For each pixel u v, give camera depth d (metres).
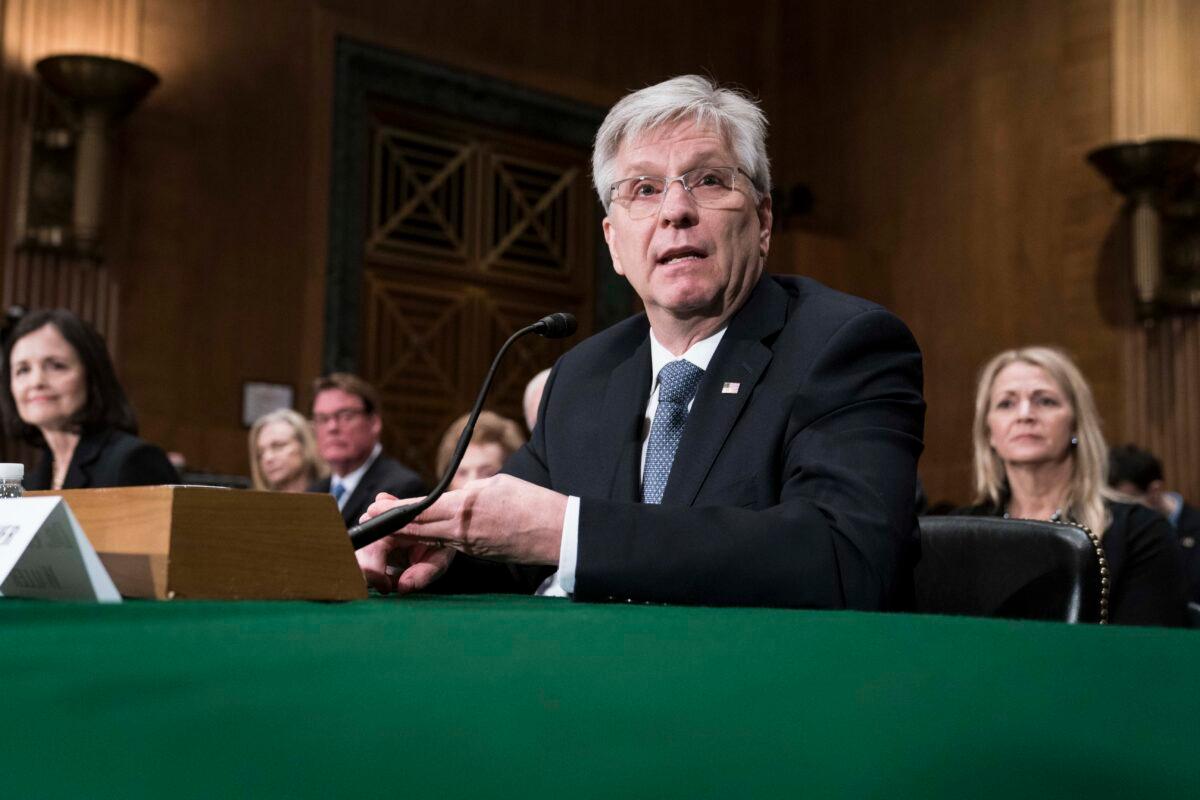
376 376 9.03
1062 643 0.97
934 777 0.60
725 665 0.85
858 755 0.63
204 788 0.54
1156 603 3.29
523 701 0.72
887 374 1.96
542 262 9.84
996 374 3.62
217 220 8.32
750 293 2.15
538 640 0.95
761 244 2.21
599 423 2.21
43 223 7.61
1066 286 9.51
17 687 0.73
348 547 1.45
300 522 1.42
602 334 2.42
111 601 1.24
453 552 1.90
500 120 9.56
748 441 1.96
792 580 1.60
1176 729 0.72
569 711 0.70
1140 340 9.11
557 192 9.93
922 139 10.34
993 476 3.68
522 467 2.29
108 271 7.83
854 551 1.66
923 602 2.29
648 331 2.36
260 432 5.90
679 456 2.00
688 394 2.13
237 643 0.90
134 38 8.00
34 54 7.71
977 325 9.95
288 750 0.60
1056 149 9.64
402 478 5.10
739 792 0.56
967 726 0.70
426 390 9.23
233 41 8.50
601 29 10.10
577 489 2.15
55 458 3.75
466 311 9.45
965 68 10.16
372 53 9.00
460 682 0.77
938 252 10.20
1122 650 0.94
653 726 0.67
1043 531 2.22
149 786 0.54
